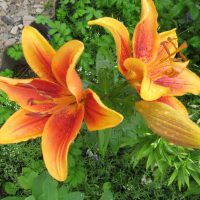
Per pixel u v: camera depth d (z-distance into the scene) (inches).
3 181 23.1
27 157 22.9
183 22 27.3
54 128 11.3
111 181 23.3
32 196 12.7
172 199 22.7
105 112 10.2
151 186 22.8
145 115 11.5
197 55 27.0
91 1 28.4
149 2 11.9
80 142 22.2
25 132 11.4
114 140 15.1
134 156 19.9
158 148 18.6
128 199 23.0
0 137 11.3
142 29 12.0
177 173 19.7
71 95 11.6
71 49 10.3
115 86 14.2
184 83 12.2
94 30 27.1
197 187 21.5
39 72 11.5
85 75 24.6
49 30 25.7
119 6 27.1
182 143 11.4
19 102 11.4
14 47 25.5
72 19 27.1
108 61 15.0
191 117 22.8
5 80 10.9
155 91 10.7
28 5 28.7
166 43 12.5
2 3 28.5
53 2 28.5
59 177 10.7
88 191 22.7
